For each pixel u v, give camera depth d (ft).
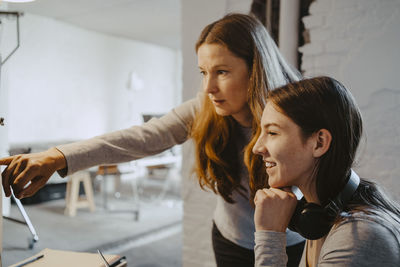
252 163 3.23
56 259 2.65
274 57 3.18
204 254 7.93
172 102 27.20
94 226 12.32
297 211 2.35
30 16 17.17
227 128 3.56
